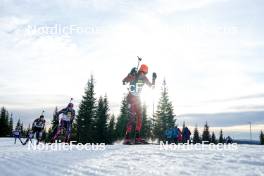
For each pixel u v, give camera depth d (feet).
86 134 160.86
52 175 9.57
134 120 29.96
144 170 10.42
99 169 10.74
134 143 29.66
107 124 179.22
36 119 48.42
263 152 15.33
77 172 10.13
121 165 11.80
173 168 10.78
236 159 12.73
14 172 10.23
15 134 73.15
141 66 30.40
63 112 41.16
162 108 176.45
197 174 9.48
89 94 164.86
